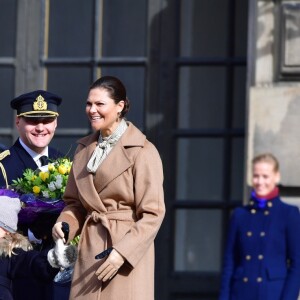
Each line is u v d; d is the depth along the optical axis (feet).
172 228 91.56
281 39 84.33
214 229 91.61
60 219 58.65
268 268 68.54
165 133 91.91
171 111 91.91
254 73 85.05
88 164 57.67
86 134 92.79
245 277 68.74
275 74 84.79
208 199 91.61
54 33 93.35
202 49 91.91
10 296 57.52
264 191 70.13
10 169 66.49
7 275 57.41
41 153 67.82
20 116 67.21
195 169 91.66
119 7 92.79
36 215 63.41
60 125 93.04
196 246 91.66
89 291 56.54
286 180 83.92
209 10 91.81
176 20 91.91
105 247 56.75
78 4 93.04
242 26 91.40
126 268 56.34
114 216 57.16
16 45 93.40
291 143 84.07
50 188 63.77
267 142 84.33
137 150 57.41
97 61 92.63
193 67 91.91
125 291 56.29
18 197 60.95
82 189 57.82
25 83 93.30
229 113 91.45
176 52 91.97
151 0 92.17
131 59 92.27
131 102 92.43
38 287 62.80
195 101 91.81
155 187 57.00
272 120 84.33
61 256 56.29
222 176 91.56
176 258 91.97
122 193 57.21
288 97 84.17
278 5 84.69
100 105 57.36
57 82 93.30
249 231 69.41
